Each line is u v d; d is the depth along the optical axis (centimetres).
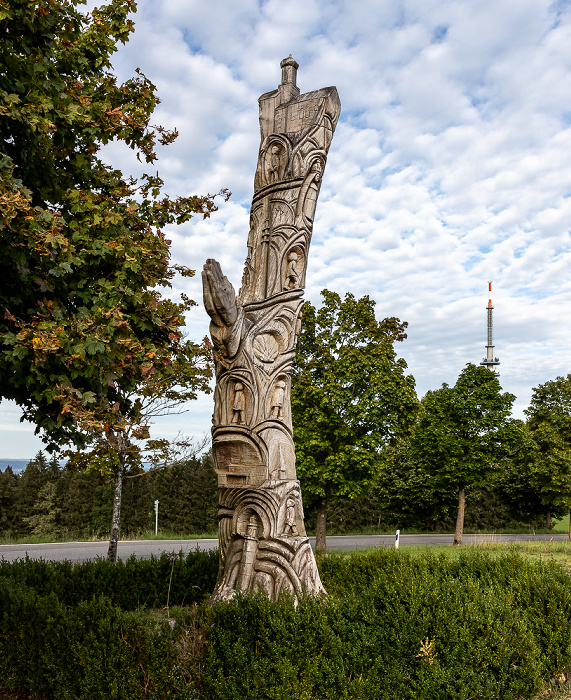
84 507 3844
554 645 746
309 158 952
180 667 568
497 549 1958
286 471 852
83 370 586
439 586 759
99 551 1911
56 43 723
